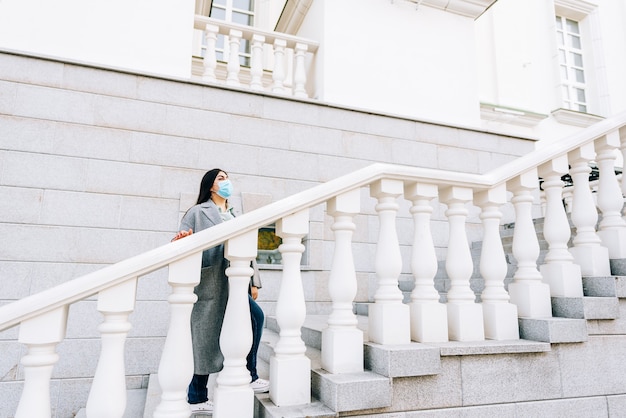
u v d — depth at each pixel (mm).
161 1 4715
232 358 1858
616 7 9922
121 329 1634
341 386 1786
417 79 5754
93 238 3938
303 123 4988
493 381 2092
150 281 3994
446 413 1964
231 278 1921
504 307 2365
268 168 4723
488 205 2510
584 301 2342
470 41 6191
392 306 2145
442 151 5551
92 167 4059
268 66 7387
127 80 4352
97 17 4422
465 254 2391
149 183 4223
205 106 4602
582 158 2779
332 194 2088
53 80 4098
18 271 3662
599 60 9352
